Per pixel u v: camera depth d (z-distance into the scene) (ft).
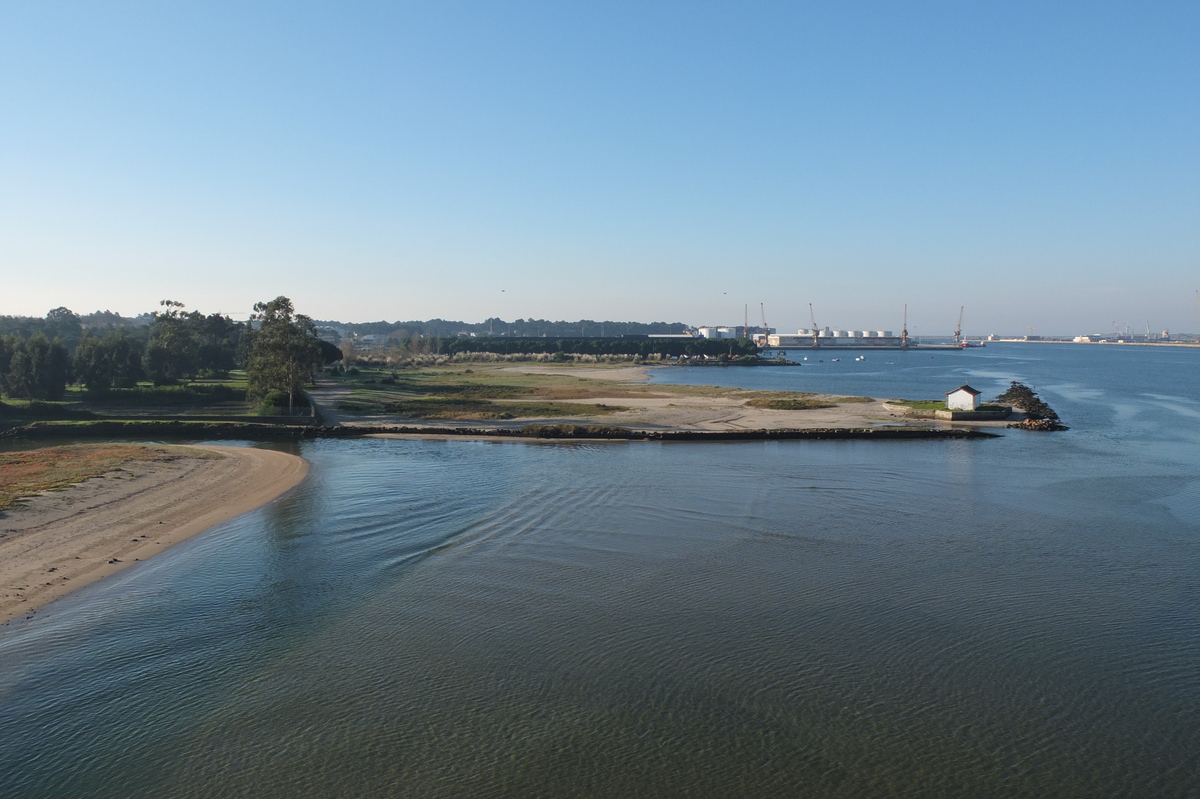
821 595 98.89
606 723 67.92
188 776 59.93
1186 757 63.72
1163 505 150.82
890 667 79.05
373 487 161.38
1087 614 93.40
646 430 255.70
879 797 58.13
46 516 127.95
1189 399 413.39
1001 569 110.01
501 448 223.71
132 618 89.04
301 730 66.28
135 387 345.51
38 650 80.38
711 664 79.20
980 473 184.55
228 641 83.46
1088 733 67.31
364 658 79.77
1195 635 87.51
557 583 102.32
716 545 120.37
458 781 59.62
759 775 60.70
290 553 114.01
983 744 65.36
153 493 149.79
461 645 83.05
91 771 60.34
